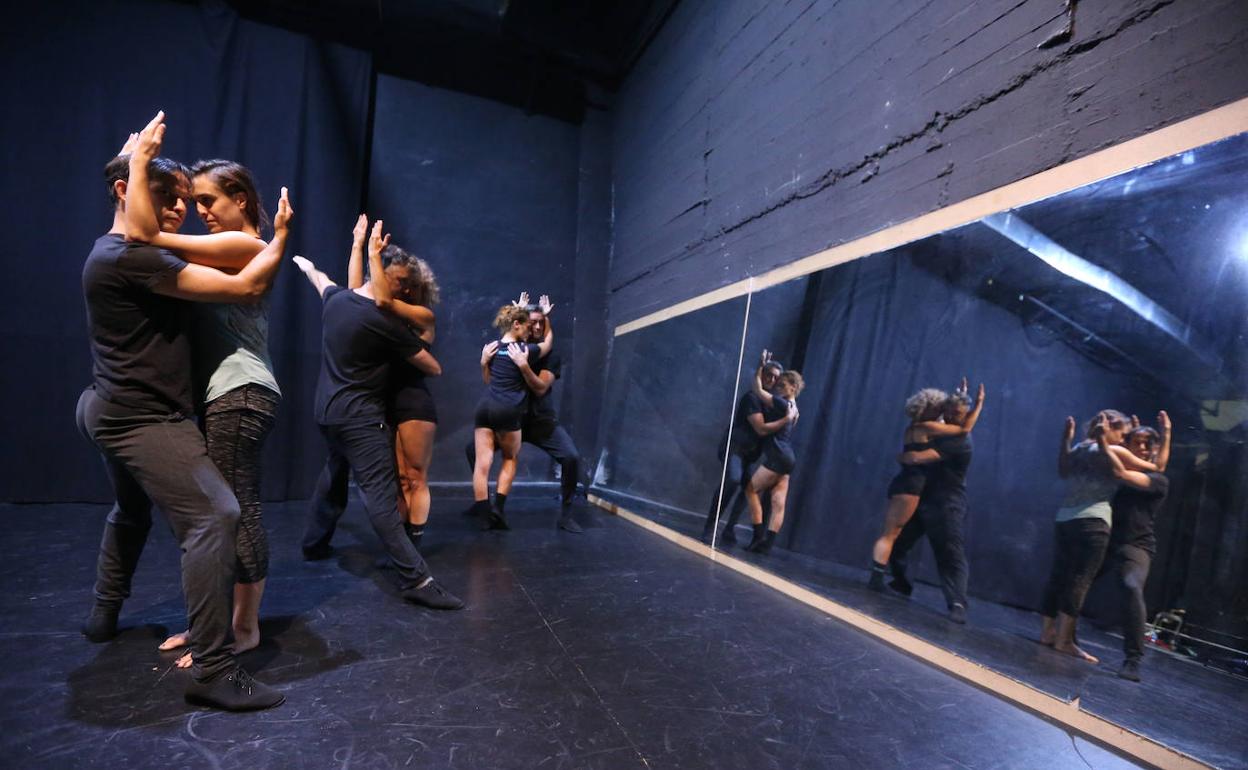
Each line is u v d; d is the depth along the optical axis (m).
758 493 2.61
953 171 1.93
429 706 1.34
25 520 2.87
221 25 3.68
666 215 4.05
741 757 1.19
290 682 1.42
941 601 1.73
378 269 1.97
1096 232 1.48
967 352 1.79
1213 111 1.27
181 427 1.31
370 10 4.11
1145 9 1.42
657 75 4.31
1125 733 1.26
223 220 1.51
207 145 3.62
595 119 5.04
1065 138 1.59
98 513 3.08
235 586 1.56
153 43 3.52
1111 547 1.37
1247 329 1.18
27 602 1.84
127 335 1.26
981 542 1.66
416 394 2.34
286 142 3.84
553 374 3.41
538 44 4.58
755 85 3.08
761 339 2.79
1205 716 1.16
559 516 3.80
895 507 1.95
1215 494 1.21
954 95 1.94
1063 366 1.52
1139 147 1.40
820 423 2.34
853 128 2.38
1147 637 1.27
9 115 3.20
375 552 2.65
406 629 1.79
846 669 1.64
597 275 5.00
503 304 4.66
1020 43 1.73
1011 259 1.69
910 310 2.01
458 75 4.61
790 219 2.76
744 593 2.30
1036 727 1.36
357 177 4.09
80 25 3.36
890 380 2.05
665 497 3.36
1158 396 1.32
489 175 4.67
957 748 1.26
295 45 3.89
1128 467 1.36
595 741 1.22
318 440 3.88
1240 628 1.14
